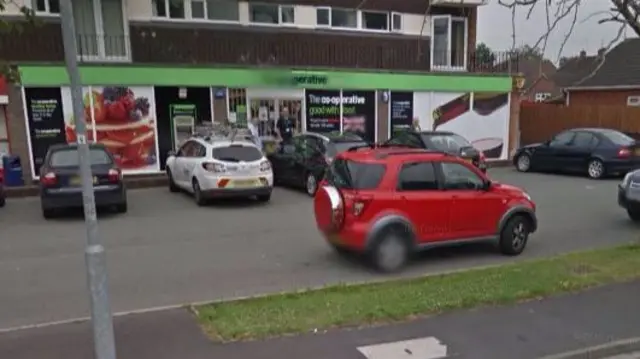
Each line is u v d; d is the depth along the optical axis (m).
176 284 6.25
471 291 5.47
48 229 9.23
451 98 18.72
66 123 13.67
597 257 6.83
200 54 15.85
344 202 6.71
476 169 7.54
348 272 6.76
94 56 14.81
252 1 16.42
